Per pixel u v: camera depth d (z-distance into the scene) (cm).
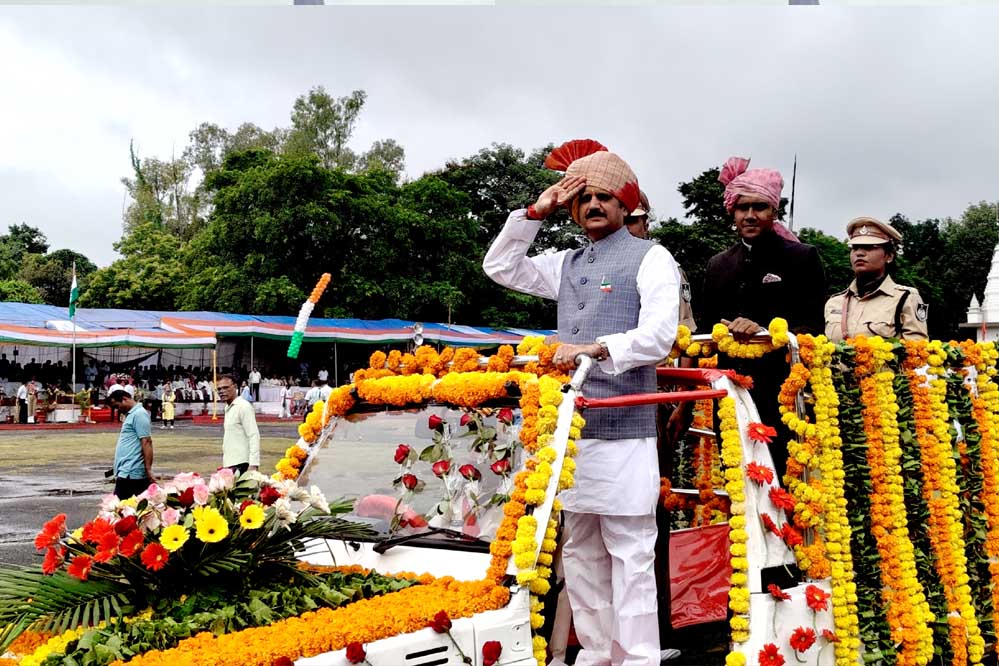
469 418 339
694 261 3291
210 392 3288
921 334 528
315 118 4647
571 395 300
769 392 421
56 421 2859
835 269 3656
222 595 277
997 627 449
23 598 267
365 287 3341
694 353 392
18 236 5584
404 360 370
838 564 356
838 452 370
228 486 301
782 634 332
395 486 349
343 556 336
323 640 233
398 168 4844
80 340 2717
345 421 372
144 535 278
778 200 484
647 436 371
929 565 404
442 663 244
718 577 523
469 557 303
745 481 340
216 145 5459
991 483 453
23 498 1205
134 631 244
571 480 288
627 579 359
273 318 3123
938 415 423
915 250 5275
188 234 5266
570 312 396
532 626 272
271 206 3331
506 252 416
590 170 390
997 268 3750
